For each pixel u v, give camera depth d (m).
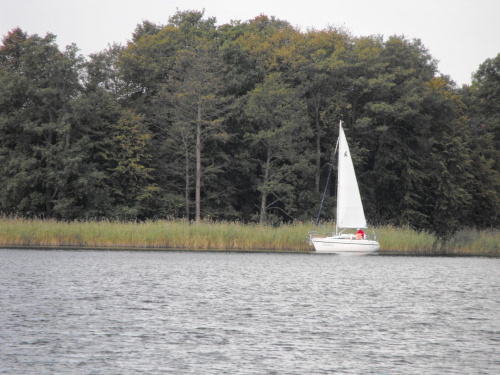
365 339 80.44
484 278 146.88
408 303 108.38
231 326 86.00
